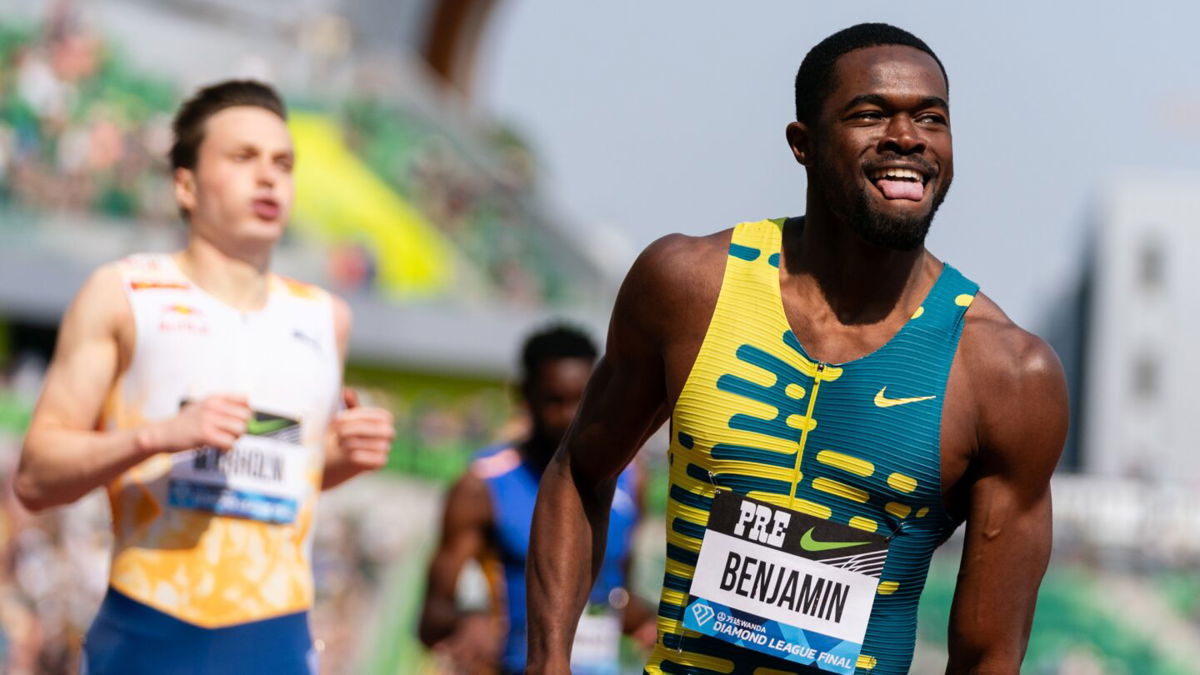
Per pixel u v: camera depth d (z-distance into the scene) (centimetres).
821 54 893
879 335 877
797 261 901
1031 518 877
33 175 7069
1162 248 14538
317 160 9800
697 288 898
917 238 856
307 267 8200
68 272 6931
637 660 2881
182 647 1190
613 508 1792
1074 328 16650
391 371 8544
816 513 870
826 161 872
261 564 1222
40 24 8400
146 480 1200
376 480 5766
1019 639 880
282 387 1248
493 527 1814
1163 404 14488
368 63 11538
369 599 5022
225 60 10606
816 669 872
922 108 863
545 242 10681
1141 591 6444
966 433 865
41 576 4006
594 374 983
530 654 945
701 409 886
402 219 9688
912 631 902
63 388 1194
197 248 1259
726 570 879
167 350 1216
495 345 8944
